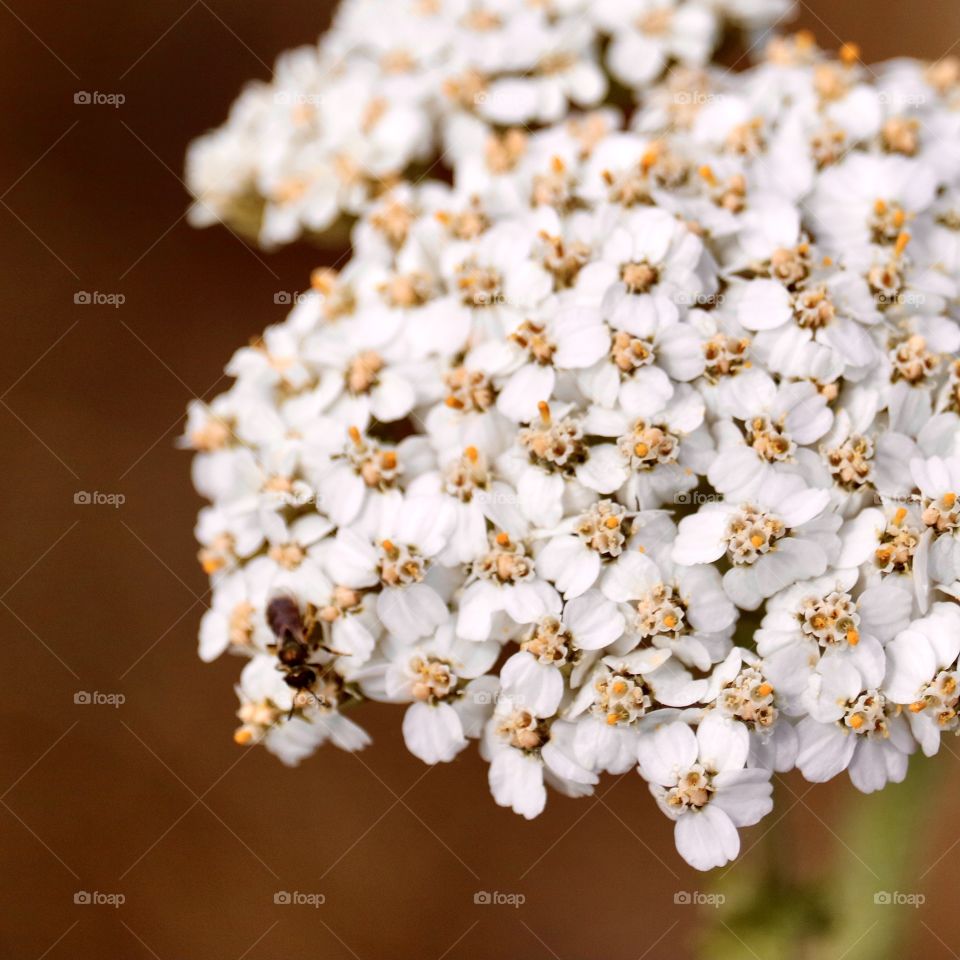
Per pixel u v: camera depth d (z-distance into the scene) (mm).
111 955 214
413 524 157
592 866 213
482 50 178
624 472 156
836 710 153
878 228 163
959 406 158
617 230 161
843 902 170
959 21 218
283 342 167
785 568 154
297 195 177
